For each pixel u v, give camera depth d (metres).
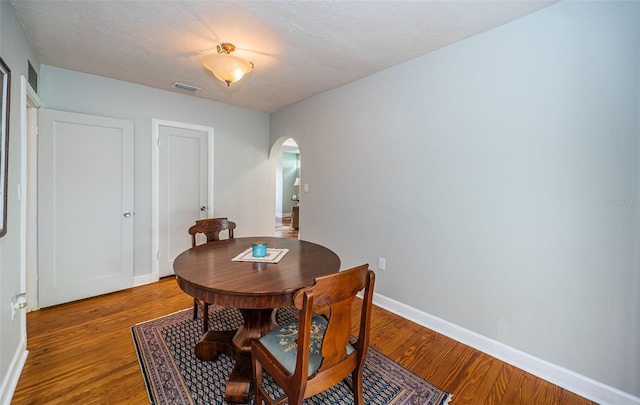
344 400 1.57
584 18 1.59
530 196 1.81
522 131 1.83
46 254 2.62
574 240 1.65
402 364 1.88
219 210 3.92
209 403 1.51
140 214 3.25
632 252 1.48
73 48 2.33
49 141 2.60
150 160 3.29
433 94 2.30
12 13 1.74
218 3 1.73
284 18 1.87
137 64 2.64
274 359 1.29
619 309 1.52
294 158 9.98
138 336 2.15
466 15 1.80
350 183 3.04
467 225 2.11
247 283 1.42
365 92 2.86
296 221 7.27
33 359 1.86
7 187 1.59
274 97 3.59
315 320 1.56
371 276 1.28
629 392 1.51
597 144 1.56
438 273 2.30
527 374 1.81
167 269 3.49
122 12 1.83
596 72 1.56
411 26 1.94
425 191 2.37
